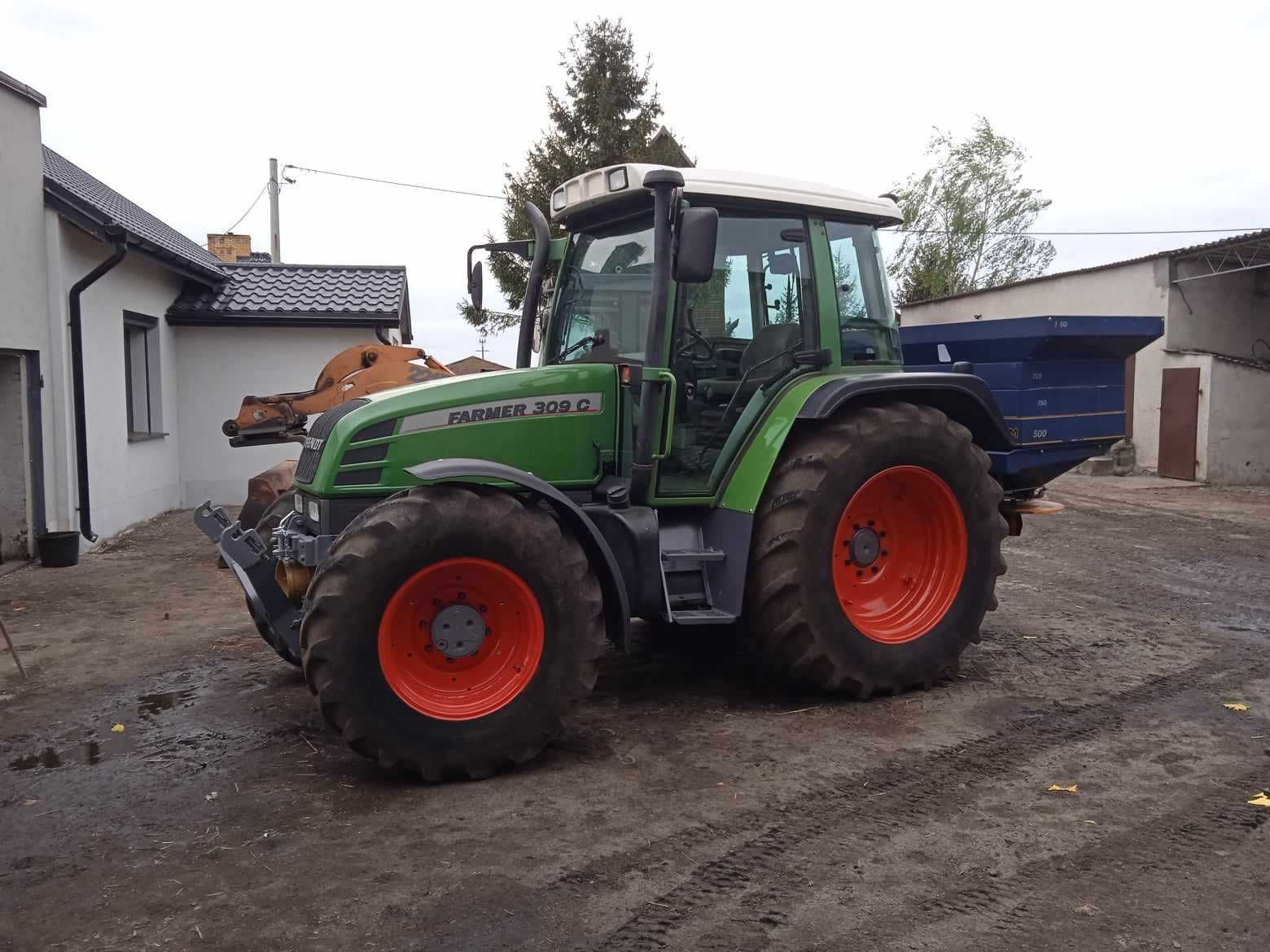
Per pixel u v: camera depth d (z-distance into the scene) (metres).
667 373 4.20
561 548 3.79
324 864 3.05
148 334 11.21
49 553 8.15
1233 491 13.70
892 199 5.21
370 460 4.05
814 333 4.78
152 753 4.09
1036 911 2.72
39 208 8.33
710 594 4.46
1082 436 5.85
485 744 3.66
